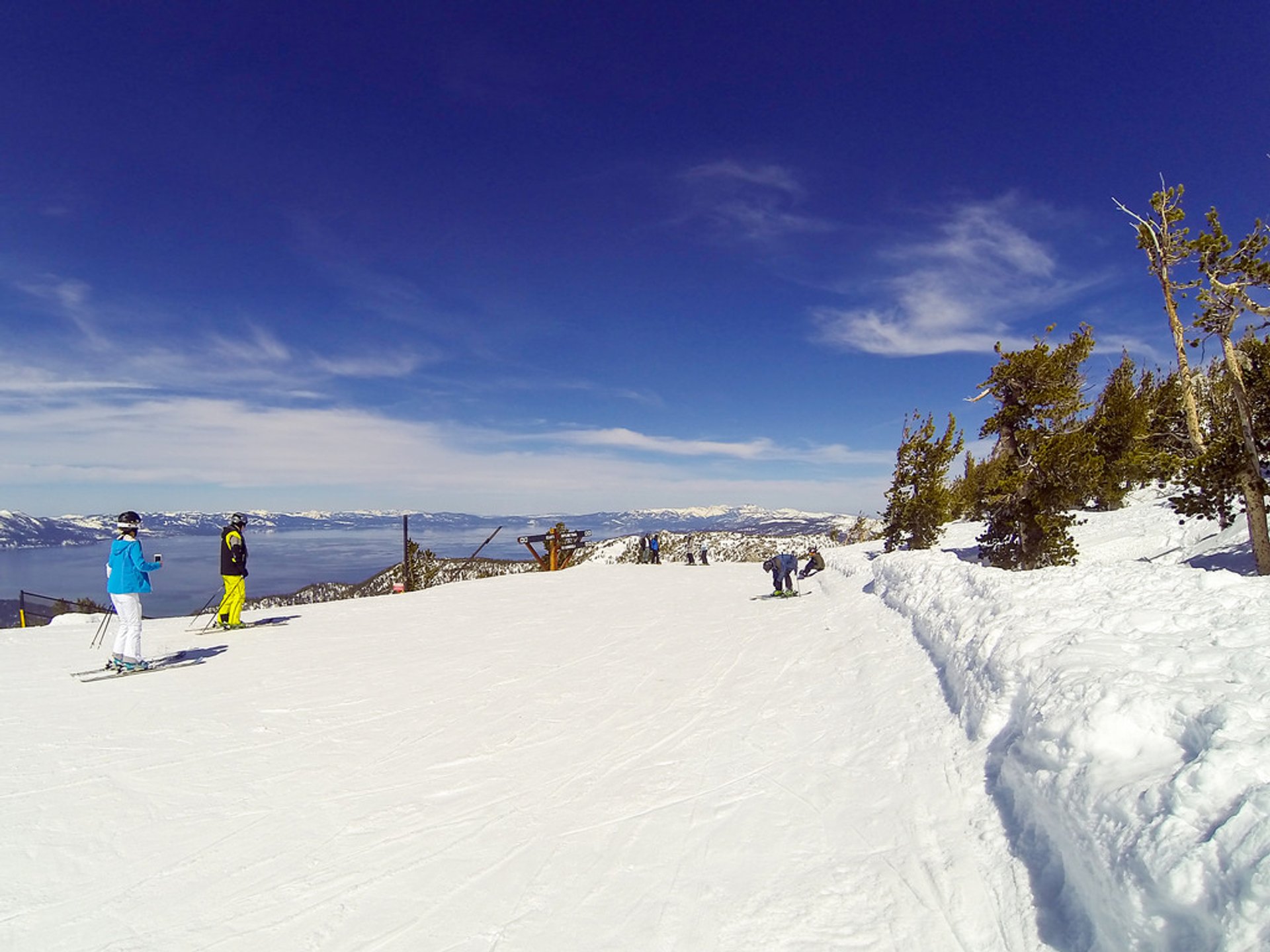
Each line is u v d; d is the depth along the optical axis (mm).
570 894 3672
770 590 18125
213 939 3344
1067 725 3490
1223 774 2570
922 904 3357
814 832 4219
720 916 3430
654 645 10406
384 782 5238
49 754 5938
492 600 17562
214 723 6797
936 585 9008
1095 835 2850
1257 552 12211
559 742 6043
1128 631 4609
